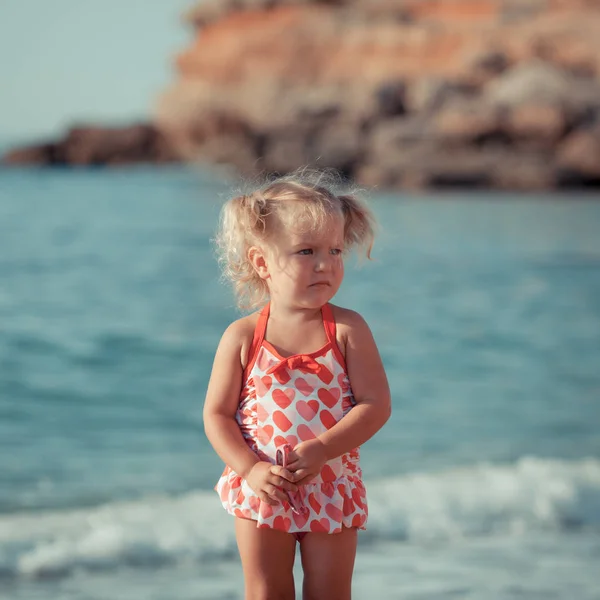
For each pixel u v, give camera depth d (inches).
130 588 202.2
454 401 401.1
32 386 422.9
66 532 233.1
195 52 2864.2
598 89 1889.8
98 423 363.6
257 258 106.1
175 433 351.9
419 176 1881.2
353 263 874.1
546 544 235.0
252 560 103.4
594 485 274.5
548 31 2208.4
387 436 345.4
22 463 307.9
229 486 105.1
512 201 1667.1
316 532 102.3
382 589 199.6
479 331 570.6
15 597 195.6
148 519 242.8
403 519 247.6
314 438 100.9
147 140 3649.1
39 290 731.4
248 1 2842.0
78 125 3673.7
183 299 700.0
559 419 370.6
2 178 2856.8
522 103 1840.6
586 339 545.3
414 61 2477.9
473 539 238.4
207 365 474.9
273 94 2449.6
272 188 106.2
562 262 893.8
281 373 103.0
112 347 514.3
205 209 1616.6
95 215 1477.6
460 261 898.1
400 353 506.0
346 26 2620.6
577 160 1819.6
